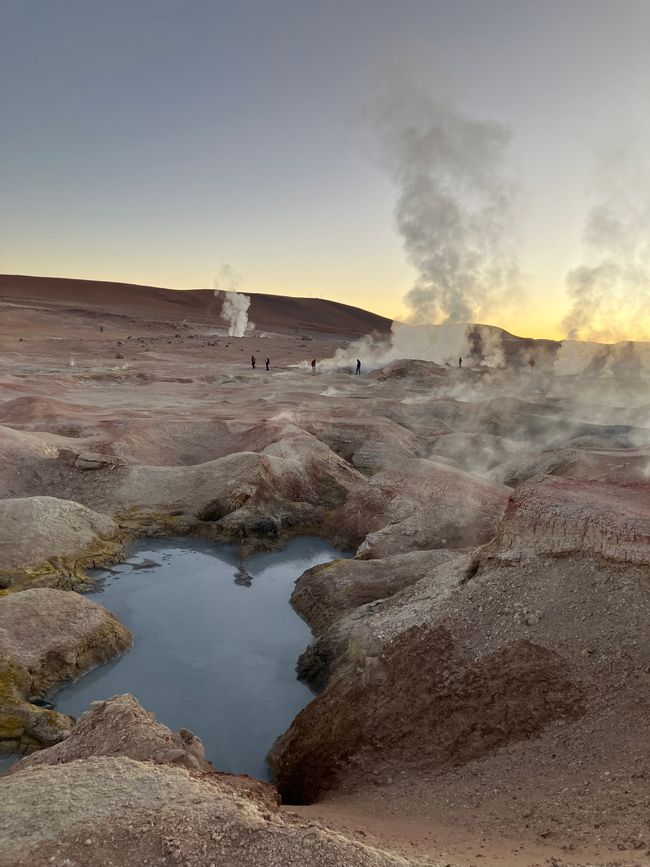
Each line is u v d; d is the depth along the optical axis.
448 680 12.61
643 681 10.88
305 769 12.50
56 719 13.92
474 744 11.17
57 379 48.25
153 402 43.09
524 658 12.32
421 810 9.57
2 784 8.16
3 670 14.89
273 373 61.06
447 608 14.23
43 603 17.44
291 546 25.20
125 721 11.08
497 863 6.73
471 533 22.70
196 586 21.59
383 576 19.64
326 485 29.17
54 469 27.44
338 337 132.88
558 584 13.48
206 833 6.94
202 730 14.59
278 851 6.70
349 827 8.38
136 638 18.34
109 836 6.87
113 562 22.58
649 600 12.16
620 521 13.41
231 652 17.80
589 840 7.45
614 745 9.87
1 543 21.06
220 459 28.80
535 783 9.59
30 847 6.70
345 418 38.78
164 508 26.09
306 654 17.06
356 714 12.84
